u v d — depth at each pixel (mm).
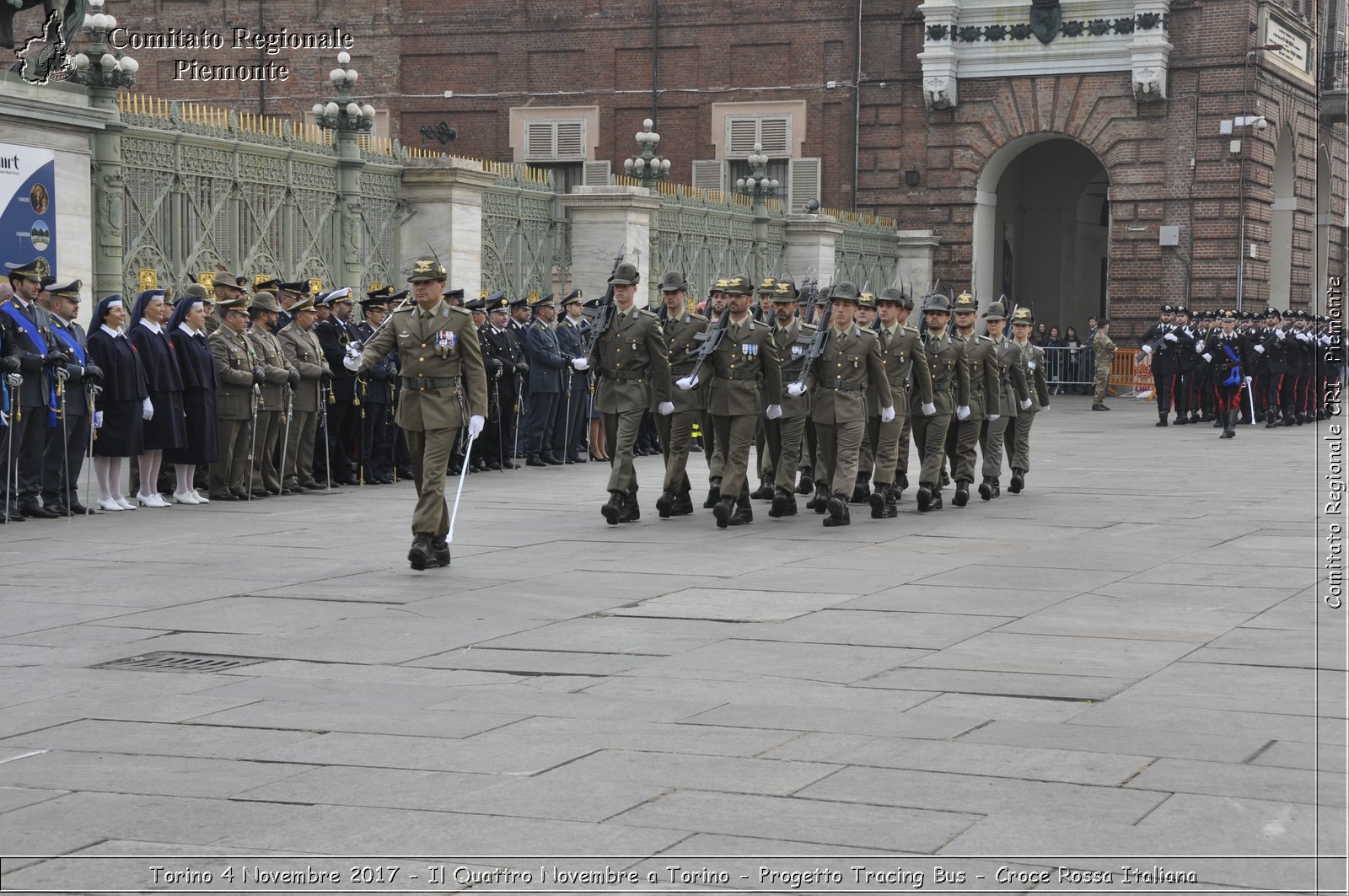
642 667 12562
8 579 16547
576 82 59719
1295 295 56812
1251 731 10516
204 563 17656
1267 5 53031
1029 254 63625
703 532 20578
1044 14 54469
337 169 32094
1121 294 54906
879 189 57281
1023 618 14547
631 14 58969
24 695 11742
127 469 26953
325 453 25531
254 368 23719
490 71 60500
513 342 29828
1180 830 8516
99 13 26312
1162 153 53844
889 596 15688
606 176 59375
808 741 10320
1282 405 43906
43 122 24656
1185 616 14633
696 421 21812
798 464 24438
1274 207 56562
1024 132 55375
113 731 10719
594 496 24875
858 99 57125
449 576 16891
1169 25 53406
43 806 9102
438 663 12719
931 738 10359
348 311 26297
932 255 56531
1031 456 33438
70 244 25375
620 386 21203
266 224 30062
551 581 16578
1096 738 10344
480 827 8656
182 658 12930
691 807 8945
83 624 14281
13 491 21422
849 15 57062
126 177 26750
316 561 17797
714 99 58562
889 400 21547
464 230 34062
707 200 44656
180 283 27953
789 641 13539
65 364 21156
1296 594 15805
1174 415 47688
